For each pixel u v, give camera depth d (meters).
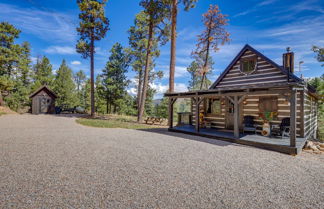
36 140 6.50
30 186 2.92
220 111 10.20
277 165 4.34
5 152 4.87
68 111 24.89
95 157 4.62
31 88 29.09
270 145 6.02
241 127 9.23
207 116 10.69
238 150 5.77
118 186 3.01
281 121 8.07
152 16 13.40
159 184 3.14
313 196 2.84
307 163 4.57
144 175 3.53
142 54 22.89
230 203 2.57
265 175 3.68
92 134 8.08
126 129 10.09
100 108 30.83
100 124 11.94
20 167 3.78
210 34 17.83
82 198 2.58
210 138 7.90
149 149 5.59
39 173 3.48
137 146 5.96
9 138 6.73
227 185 3.17
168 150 5.52
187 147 5.98
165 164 4.22
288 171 3.94
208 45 18.31
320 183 3.34
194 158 4.74
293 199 2.73
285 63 8.78
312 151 5.93
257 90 6.84
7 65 23.50
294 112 5.57
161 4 13.05
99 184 3.07
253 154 5.32
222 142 7.05
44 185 2.97
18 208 2.28
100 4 17.02
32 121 12.72
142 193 2.79
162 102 33.66
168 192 2.85
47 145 5.79
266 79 9.38
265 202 2.62
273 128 7.58
